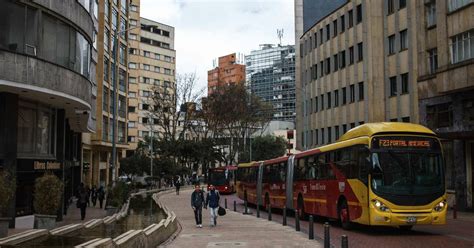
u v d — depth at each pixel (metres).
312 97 56.53
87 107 27.05
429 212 16.53
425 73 32.31
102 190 35.72
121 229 18.33
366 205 16.80
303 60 60.19
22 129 23.30
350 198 18.38
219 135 76.19
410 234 17.44
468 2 27.73
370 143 16.94
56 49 23.30
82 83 25.62
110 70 54.75
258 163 34.41
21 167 21.89
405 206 16.42
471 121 27.88
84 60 26.86
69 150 34.84
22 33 21.22
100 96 50.12
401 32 38.91
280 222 23.28
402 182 16.59
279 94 122.56
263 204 32.34
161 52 116.19
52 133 26.39
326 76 52.34
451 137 26.80
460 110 28.64
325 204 21.27
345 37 47.31
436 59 31.69
